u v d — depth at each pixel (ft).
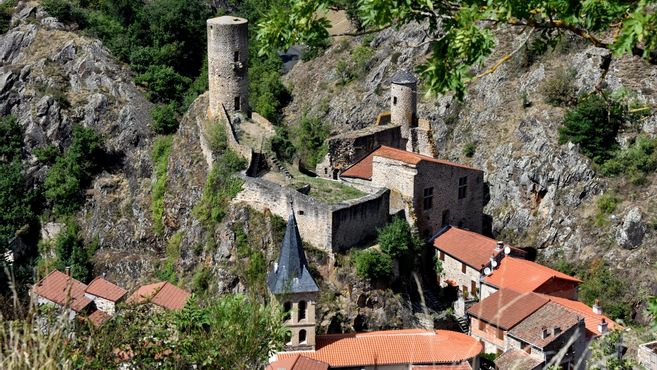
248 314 107.96
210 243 279.28
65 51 401.49
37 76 392.47
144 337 105.70
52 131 375.04
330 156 299.38
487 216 322.55
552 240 308.19
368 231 268.82
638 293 282.36
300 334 224.12
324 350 225.35
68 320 87.35
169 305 230.07
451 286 273.54
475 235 279.28
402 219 273.95
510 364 219.41
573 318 224.94
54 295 207.82
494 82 356.38
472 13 75.72
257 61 442.50
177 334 107.45
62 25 418.10
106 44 415.44
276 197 267.39
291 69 454.40
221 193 282.97
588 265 296.30
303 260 225.56
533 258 307.99
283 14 85.56
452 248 276.00
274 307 119.96
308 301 222.48
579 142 317.01
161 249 325.42
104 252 337.93
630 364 135.03
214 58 305.12
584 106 315.37
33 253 340.59
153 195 335.06
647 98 323.37
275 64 442.09
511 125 338.54
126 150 367.04
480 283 262.67
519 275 258.98
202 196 297.53
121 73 396.78
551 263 303.89
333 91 413.39
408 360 222.48
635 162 310.65
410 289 267.80
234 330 105.50
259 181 272.92
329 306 249.75
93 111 379.35
